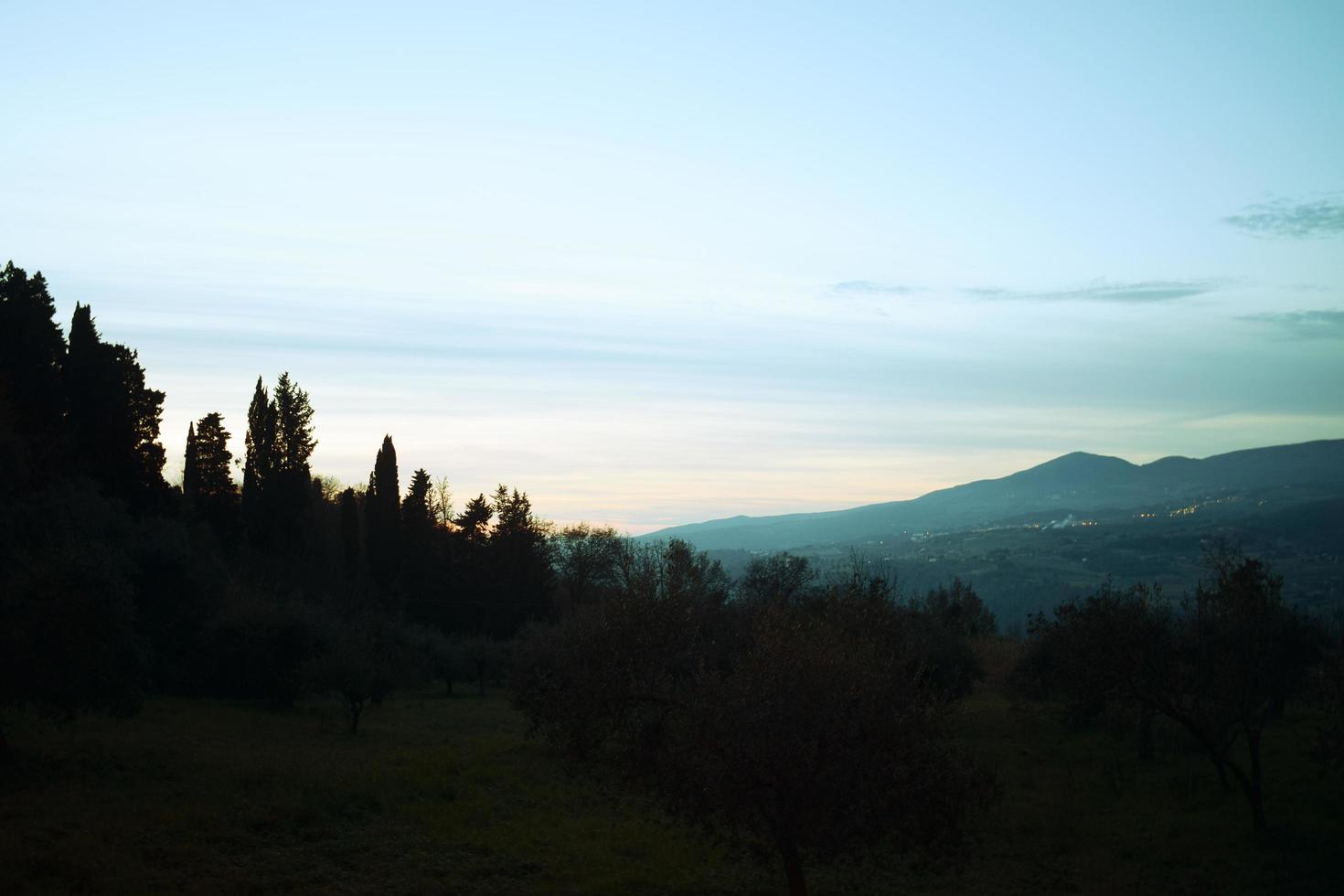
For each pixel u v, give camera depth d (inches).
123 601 992.2
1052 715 1676.9
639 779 706.2
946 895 727.1
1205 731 954.7
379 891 669.9
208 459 2856.8
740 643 756.6
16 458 1477.6
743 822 564.1
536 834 866.1
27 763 932.6
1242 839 851.4
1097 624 976.9
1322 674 890.1
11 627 875.4
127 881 610.2
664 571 885.2
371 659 1817.2
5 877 581.0
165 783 925.2
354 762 1203.2
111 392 2158.0
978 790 592.7
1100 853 839.1
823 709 548.1
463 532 3649.1
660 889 710.5
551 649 1192.8
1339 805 935.0
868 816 545.3
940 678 1589.6
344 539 3277.6
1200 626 957.8
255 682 1872.5
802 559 1803.6
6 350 1989.4
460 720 1807.3
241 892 629.6
